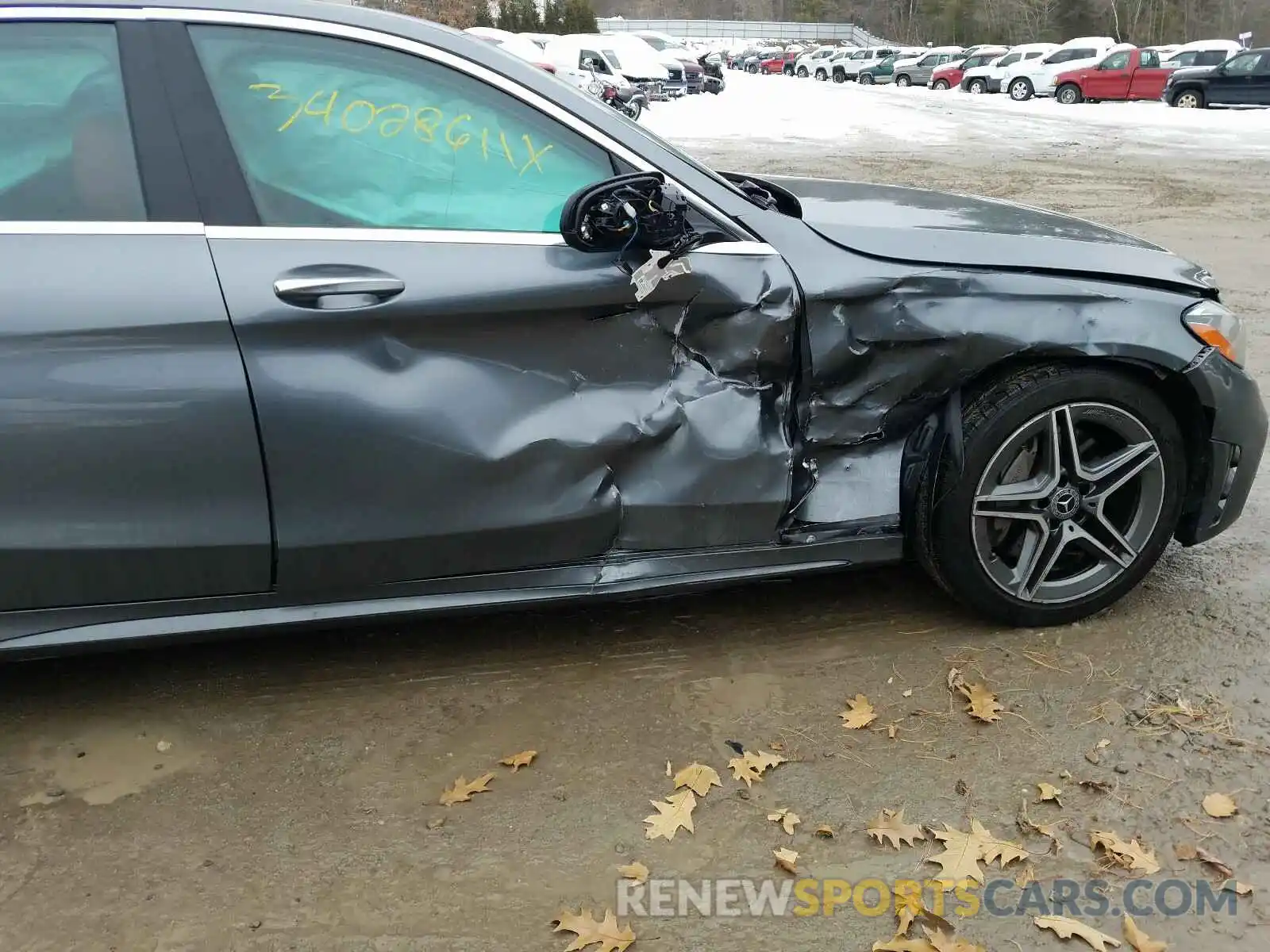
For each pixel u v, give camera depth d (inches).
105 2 95.3
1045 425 115.3
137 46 95.3
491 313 99.1
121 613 99.8
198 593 100.6
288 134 97.4
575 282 100.7
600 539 108.3
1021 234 119.0
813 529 116.4
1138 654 120.0
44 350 90.4
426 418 99.2
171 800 98.0
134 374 92.2
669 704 111.6
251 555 99.6
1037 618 123.1
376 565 103.2
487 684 115.2
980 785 99.7
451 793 98.3
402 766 102.5
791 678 116.1
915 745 105.1
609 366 105.0
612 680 115.8
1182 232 386.9
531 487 103.9
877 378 111.3
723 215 106.7
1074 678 115.6
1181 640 122.8
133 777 101.0
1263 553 145.1
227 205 95.0
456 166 100.7
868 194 136.6
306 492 98.6
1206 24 2837.1
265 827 94.7
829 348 109.0
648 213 99.4
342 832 94.1
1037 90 1290.6
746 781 99.9
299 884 88.4
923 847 92.8
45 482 93.0
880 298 109.0
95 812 96.4
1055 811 96.3
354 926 84.4
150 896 86.9
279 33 98.0
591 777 101.0
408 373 98.5
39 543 94.3
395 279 96.4
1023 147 717.3
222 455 95.7
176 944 82.4
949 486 114.4
